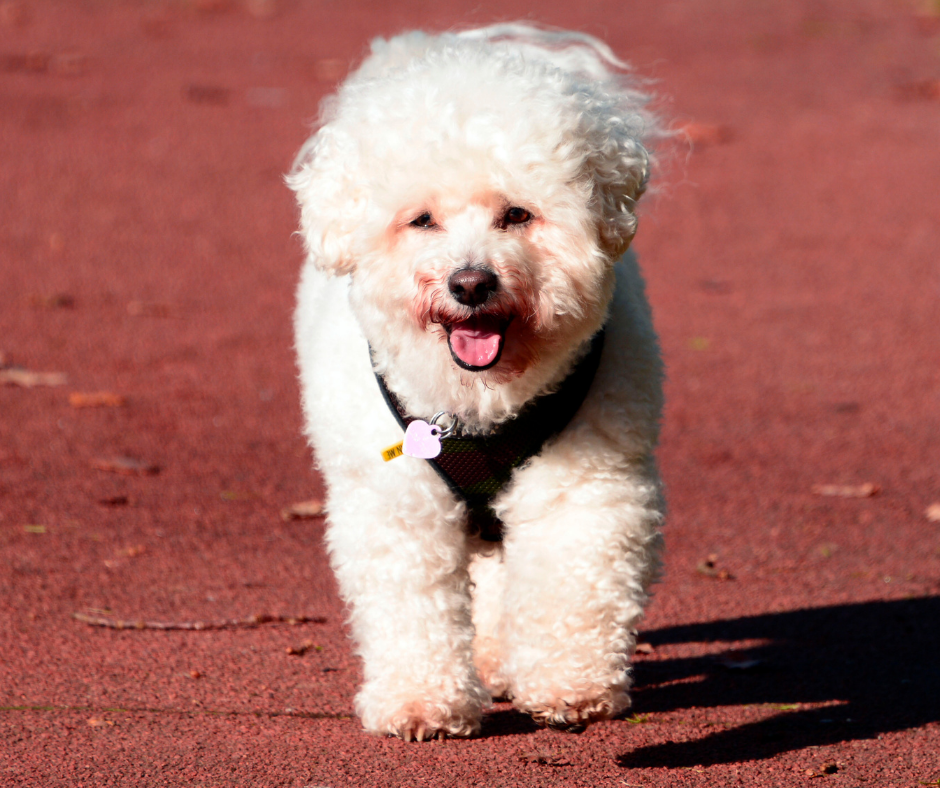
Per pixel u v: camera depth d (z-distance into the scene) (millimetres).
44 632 6961
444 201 5352
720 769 5461
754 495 9750
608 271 5590
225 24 29172
